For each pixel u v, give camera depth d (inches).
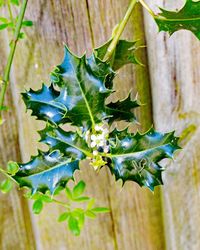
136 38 23.4
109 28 23.5
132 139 19.2
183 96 24.1
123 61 21.5
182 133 24.6
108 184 26.0
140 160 19.2
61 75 18.1
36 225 27.1
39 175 19.5
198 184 25.5
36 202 23.2
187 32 23.3
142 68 24.0
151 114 24.7
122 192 26.2
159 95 24.2
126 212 26.5
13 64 24.4
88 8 23.4
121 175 19.3
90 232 26.9
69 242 27.1
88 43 23.7
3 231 27.1
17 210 26.9
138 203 26.4
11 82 24.7
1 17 22.7
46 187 19.4
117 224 26.7
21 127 25.4
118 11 23.3
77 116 18.6
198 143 24.8
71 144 19.3
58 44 23.9
